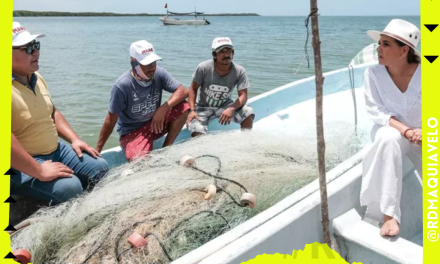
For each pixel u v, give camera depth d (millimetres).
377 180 2775
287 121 5031
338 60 16219
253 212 2881
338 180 2879
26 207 3117
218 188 2893
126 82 3760
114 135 6820
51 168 2955
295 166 3287
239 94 4598
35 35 3006
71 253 2457
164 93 9133
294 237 2547
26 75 3080
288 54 18859
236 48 21953
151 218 2594
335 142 3812
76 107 9039
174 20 67562
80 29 55562
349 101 5449
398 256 2414
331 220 2756
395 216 2680
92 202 2752
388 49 2980
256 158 3348
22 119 3020
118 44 27328
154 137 4152
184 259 2207
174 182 2928
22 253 2299
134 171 3229
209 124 4770
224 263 2193
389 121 3086
